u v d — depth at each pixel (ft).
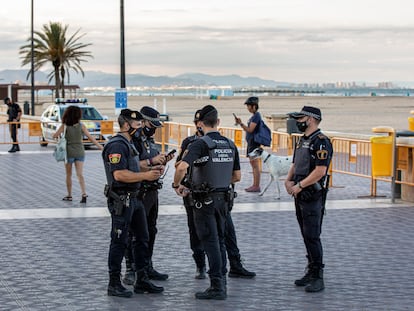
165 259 31.78
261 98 614.75
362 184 57.52
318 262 26.71
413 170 47.11
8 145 101.09
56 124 93.20
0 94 241.76
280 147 71.20
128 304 24.86
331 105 393.70
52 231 38.01
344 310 24.12
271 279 28.35
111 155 25.23
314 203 26.71
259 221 41.01
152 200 27.94
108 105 407.44
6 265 30.53
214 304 24.89
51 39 212.64
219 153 25.71
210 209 25.57
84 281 27.96
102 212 44.01
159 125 28.25
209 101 498.28
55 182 58.75
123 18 89.10
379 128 48.26
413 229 38.63
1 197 50.39
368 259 31.71
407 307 24.47
